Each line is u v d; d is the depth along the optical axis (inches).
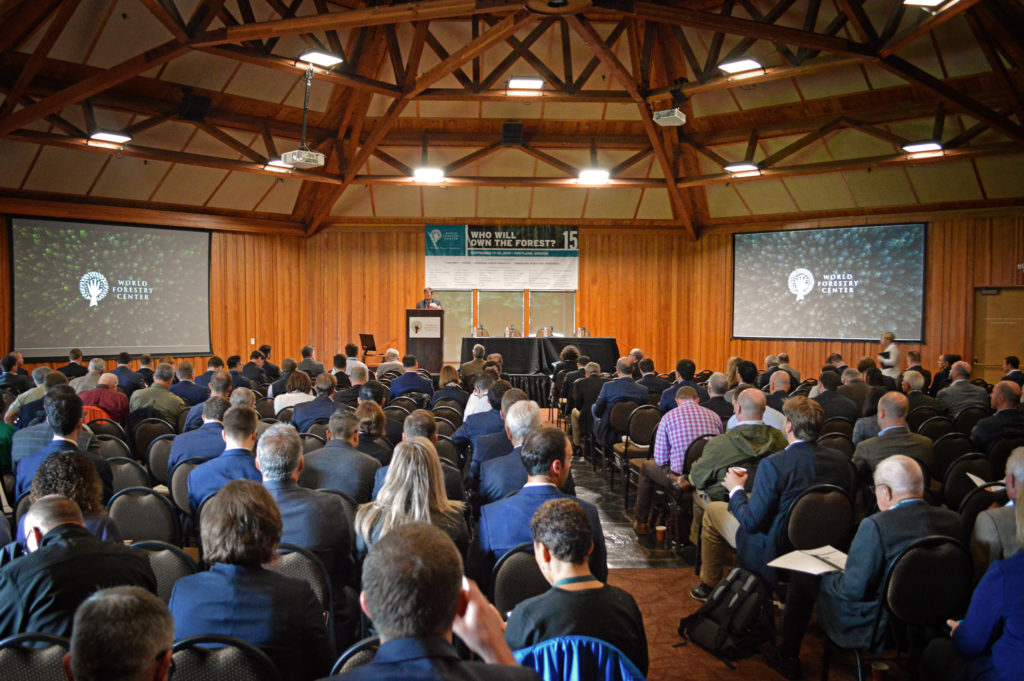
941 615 116.3
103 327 529.0
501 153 579.5
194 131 494.3
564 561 78.7
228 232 597.3
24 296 491.8
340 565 118.0
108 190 515.5
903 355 565.6
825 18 418.3
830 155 539.5
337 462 150.1
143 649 51.1
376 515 109.9
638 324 676.7
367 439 165.8
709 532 169.9
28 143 450.0
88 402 239.1
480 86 450.0
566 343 522.9
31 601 83.3
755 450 169.5
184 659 70.2
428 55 478.0
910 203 557.3
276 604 79.9
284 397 253.9
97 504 109.1
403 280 658.2
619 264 674.2
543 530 78.9
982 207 534.9
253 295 613.0
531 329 671.8
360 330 653.9
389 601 50.6
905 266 565.0
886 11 406.3
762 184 599.5
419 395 296.5
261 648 78.6
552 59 491.8
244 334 607.2
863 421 209.9
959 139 458.6
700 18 344.8
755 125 538.0
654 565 195.5
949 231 547.8
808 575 132.3
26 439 179.0
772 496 140.3
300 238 644.1
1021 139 435.2
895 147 510.3
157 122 458.3
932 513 117.6
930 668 106.8
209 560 81.7
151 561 107.0
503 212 652.1
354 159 532.1
